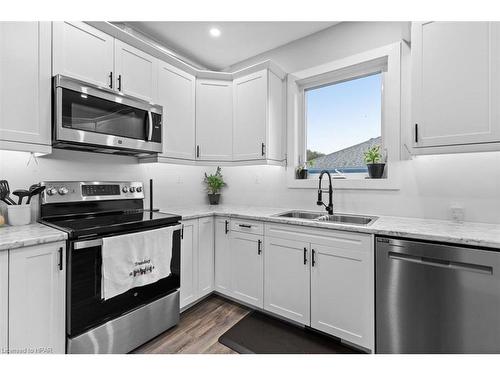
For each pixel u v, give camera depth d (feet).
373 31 7.06
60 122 5.03
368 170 7.06
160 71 7.33
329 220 7.03
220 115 8.70
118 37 6.27
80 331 4.54
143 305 5.57
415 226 5.19
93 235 4.75
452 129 4.97
